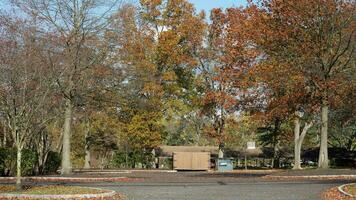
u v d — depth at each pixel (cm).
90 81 3152
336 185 2058
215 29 4712
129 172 3753
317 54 2942
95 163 5284
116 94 3462
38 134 3161
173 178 2872
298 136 4012
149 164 5084
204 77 4794
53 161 3538
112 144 4981
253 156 6075
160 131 4725
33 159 3042
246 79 3881
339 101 2983
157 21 4722
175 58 4625
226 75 4347
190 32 4700
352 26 2873
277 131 5122
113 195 1719
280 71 3069
